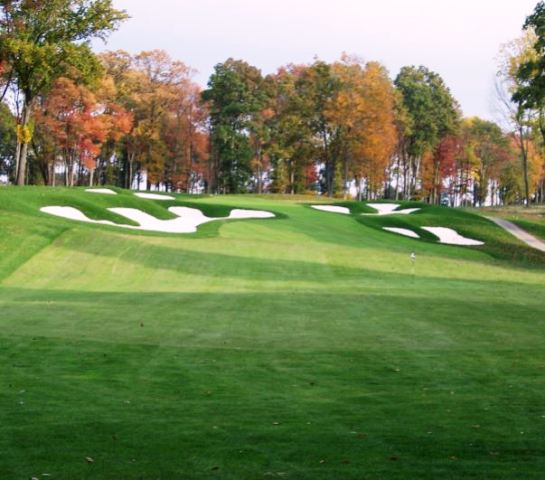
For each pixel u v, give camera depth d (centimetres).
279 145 9025
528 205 7506
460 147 10400
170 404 955
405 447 760
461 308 1878
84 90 6769
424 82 10119
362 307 1878
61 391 1017
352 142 7938
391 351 1299
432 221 5175
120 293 2269
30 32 4706
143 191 5909
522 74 4594
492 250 4475
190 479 661
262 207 5419
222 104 9156
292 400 979
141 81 8088
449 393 1016
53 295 2200
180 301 1995
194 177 10431
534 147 10294
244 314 1736
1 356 1231
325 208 5997
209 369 1159
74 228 3394
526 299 2162
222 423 860
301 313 1759
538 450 750
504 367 1180
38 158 7519
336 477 662
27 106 5044
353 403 962
